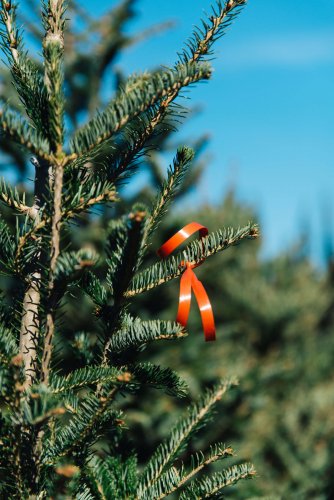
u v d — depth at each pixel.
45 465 0.77
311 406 3.93
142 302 2.27
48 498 0.74
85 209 0.76
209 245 0.81
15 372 0.70
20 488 0.75
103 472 0.79
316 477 2.90
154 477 0.82
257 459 2.72
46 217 0.77
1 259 0.78
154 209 0.85
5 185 0.80
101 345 0.82
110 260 0.81
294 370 4.27
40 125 0.78
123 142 0.83
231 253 3.11
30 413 0.70
